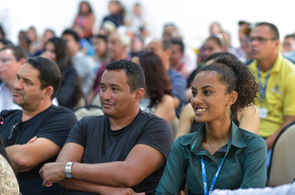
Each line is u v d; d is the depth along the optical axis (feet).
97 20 38.70
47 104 11.41
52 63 11.32
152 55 13.55
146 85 13.29
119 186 9.09
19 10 39.78
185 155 8.75
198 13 34.83
